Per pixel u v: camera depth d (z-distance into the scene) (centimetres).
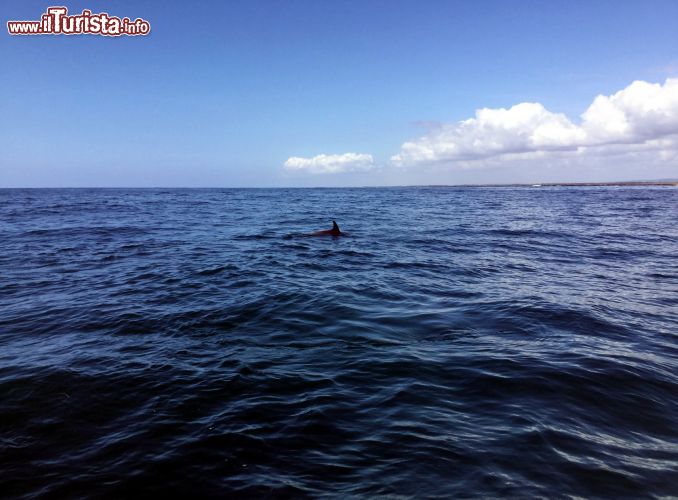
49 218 2755
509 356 534
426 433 367
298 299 798
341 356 537
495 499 288
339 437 362
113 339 600
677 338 616
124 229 2133
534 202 5016
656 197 5947
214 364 510
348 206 4588
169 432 371
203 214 3344
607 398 433
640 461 333
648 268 1173
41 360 525
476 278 1020
